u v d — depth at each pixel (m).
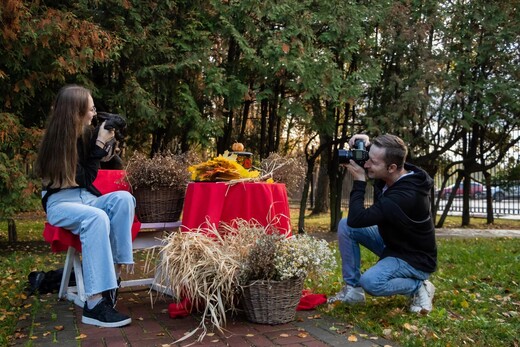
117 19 6.66
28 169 6.30
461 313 3.26
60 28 5.76
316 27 7.78
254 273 2.99
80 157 3.24
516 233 9.16
